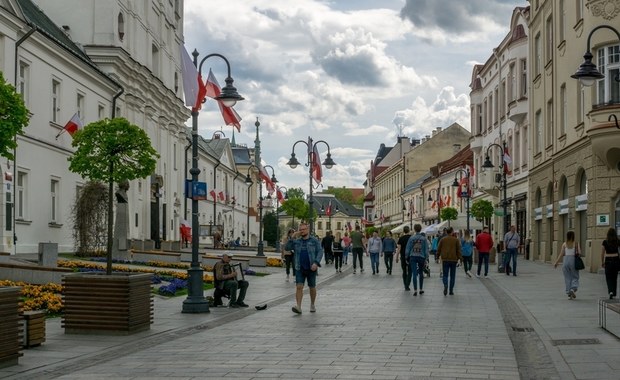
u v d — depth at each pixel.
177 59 60.25
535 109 43.59
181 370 10.16
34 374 10.05
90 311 13.79
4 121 14.67
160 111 54.25
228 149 92.94
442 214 56.66
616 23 29.22
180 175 61.00
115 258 34.22
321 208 181.25
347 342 12.57
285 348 11.99
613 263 19.19
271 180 67.31
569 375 9.67
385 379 9.32
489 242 30.95
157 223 51.69
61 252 35.38
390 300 20.59
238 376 9.62
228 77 19.44
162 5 54.88
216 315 17.27
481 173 56.50
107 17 43.78
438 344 12.31
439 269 38.72
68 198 36.56
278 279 31.17
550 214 39.62
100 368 10.43
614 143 28.50
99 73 40.28
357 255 38.53
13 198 29.67
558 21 37.00
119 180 21.86
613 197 29.84
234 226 96.88
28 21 30.81
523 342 12.87
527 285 25.75
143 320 14.34
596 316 16.22
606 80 29.56
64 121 36.12
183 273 28.20
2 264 20.70
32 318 12.26
